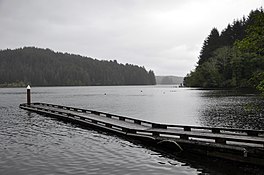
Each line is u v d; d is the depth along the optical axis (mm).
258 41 17547
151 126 28250
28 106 55594
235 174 15609
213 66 125000
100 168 16656
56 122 36188
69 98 92125
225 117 37844
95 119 34344
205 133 21562
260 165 16547
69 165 17250
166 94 103188
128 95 105875
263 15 17125
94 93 128250
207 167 16922
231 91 93062
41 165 17266
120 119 33500
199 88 132125
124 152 20453
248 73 101250
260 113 40688
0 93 139000
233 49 114562
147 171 16156
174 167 16922
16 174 15688
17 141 24359
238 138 18688
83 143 23453
